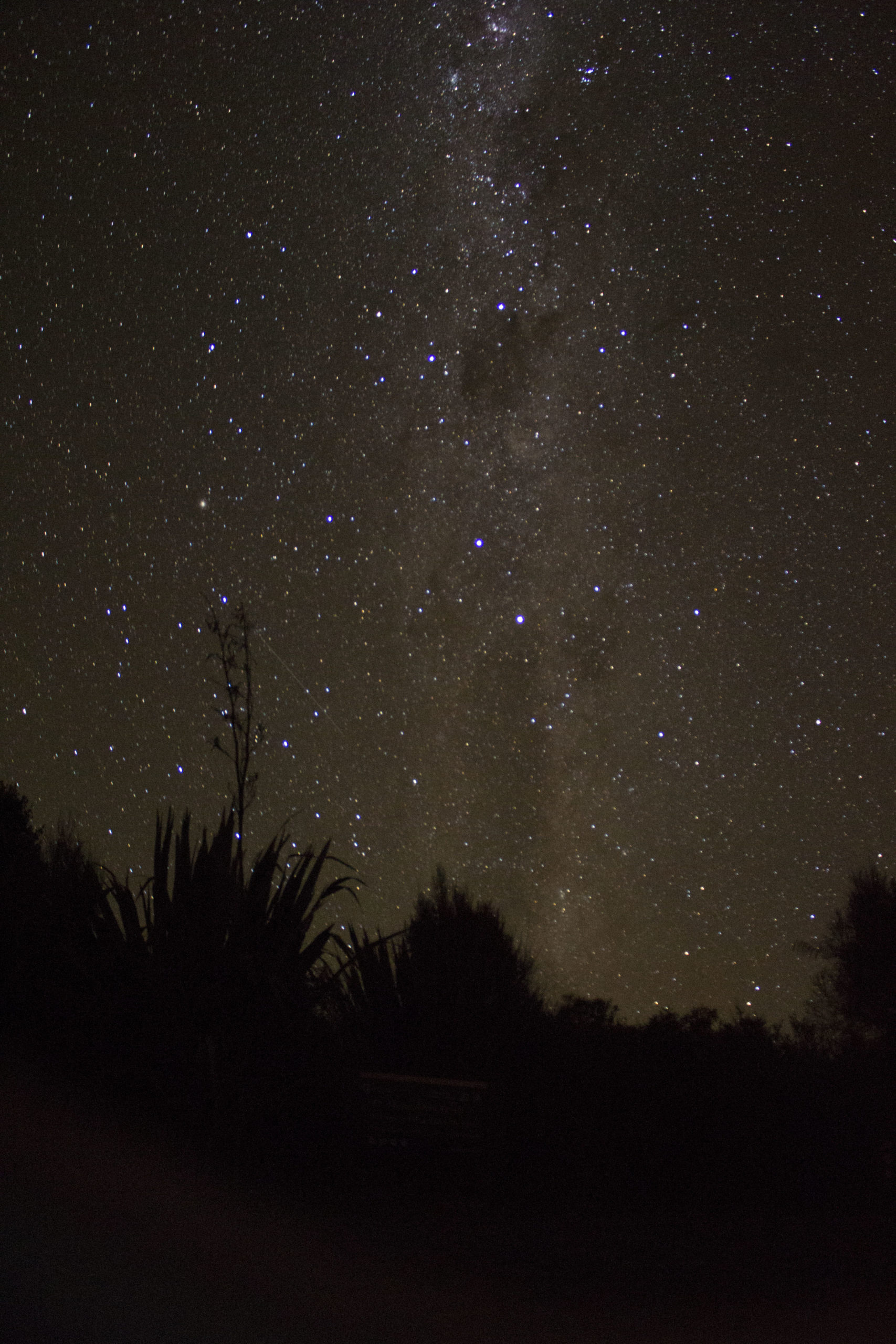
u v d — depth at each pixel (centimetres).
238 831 565
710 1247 429
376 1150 484
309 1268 316
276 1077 463
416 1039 577
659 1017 639
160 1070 448
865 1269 402
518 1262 371
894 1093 660
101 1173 353
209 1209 354
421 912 650
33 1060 442
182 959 487
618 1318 315
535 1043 587
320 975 545
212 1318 255
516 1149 528
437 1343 269
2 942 485
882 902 1000
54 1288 252
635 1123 555
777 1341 304
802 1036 870
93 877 514
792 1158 588
